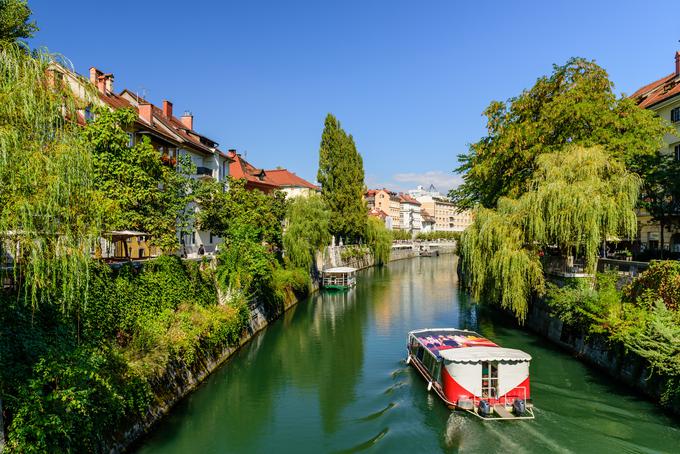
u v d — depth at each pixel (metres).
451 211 177.12
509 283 20.38
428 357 18.34
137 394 12.73
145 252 28.19
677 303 15.21
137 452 12.51
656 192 24.12
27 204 7.66
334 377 19.84
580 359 19.39
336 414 16.02
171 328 16.58
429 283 51.94
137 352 14.40
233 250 23.69
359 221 59.69
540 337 23.89
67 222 8.63
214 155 38.34
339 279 47.03
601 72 25.38
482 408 14.59
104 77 29.45
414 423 14.55
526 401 14.99
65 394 9.38
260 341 25.61
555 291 20.89
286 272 37.25
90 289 12.84
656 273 16.31
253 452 13.40
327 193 58.56
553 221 19.50
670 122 28.91
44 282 8.74
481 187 31.50
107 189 17.47
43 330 10.65
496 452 12.67
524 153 25.44
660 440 12.73
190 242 33.53
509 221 21.41
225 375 19.77
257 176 54.09
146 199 19.38
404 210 137.25
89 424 10.04
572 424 13.84
